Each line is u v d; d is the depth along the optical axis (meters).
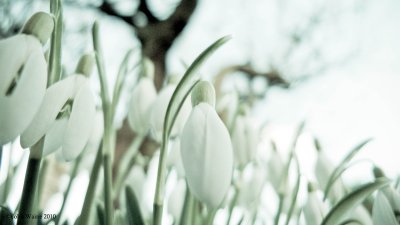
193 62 0.12
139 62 0.17
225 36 0.12
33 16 0.12
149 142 0.32
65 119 0.13
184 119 0.15
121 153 0.40
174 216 0.19
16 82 0.12
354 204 0.13
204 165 0.11
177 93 0.12
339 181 0.18
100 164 0.14
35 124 0.12
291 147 0.17
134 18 0.58
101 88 0.14
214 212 0.14
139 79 0.18
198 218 0.17
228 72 0.50
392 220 0.14
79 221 0.13
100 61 0.14
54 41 0.13
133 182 0.21
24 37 0.12
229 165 0.11
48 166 0.16
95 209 0.16
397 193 0.15
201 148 0.11
